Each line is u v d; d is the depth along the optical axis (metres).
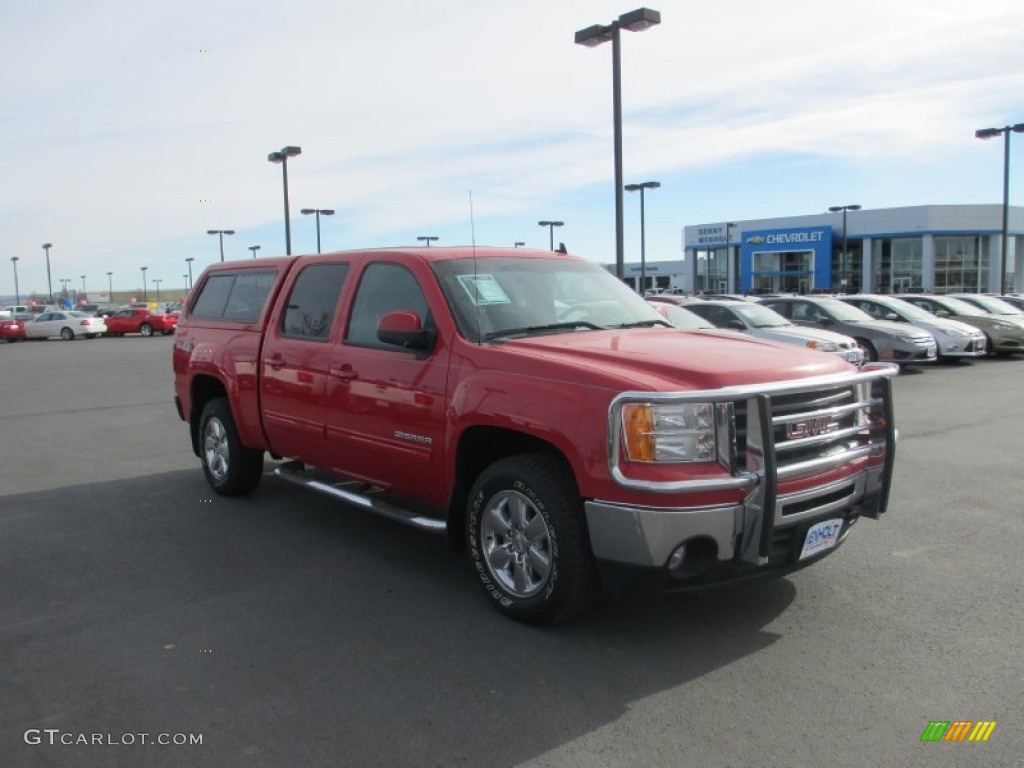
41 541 5.88
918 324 18.94
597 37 18.08
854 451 4.20
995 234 58.91
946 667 3.80
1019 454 8.68
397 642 4.12
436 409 4.65
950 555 5.37
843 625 4.27
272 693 3.62
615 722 3.35
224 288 7.13
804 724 3.32
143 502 7.00
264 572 5.19
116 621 4.42
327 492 5.70
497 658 3.93
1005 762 3.05
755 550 3.75
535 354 4.26
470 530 4.54
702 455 3.71
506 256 5.44
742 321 15.25
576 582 4.02
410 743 3.21
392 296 5.21
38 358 26.77
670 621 4.34
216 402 7.03
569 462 3.94
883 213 60.47
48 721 3.40
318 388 5.59
